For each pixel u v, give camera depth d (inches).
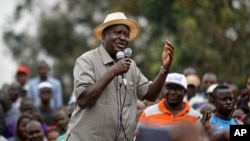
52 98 829.8
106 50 408.8
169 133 243.8
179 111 497.7
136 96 415.5
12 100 776.9
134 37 419.5
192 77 679.7
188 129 241.1
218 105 500.7
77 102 401.4
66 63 1644.9
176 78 498.9
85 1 1685.5
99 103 399.9
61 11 1679.4
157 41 1161.4
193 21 1050.7
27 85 892.0
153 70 1133.1
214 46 1045.8
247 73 1026.1
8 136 666.8
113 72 388.2
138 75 418.0
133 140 408.8
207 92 636.7
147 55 1225.4
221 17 1044.5
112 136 402.6
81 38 1659.7
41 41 1674.5
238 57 1033.5
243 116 532.4
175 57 1046.4
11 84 799.1
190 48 1043.9
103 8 1660.9
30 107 709.9
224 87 504.1
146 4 1198.3
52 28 1656.0
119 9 1226.6
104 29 410.6
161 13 1181.7
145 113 501.7
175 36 1122.0
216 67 1032.8
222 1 1054.4
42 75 835.4
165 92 501.7
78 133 401.7
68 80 1642.5
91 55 407.2
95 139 399.9
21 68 873.5
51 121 765.3
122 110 404.8
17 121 619.8
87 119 400.5
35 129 577.9
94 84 390.9
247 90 598.9
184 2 1080.2
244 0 1050.1
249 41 1037.2
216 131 268.4
